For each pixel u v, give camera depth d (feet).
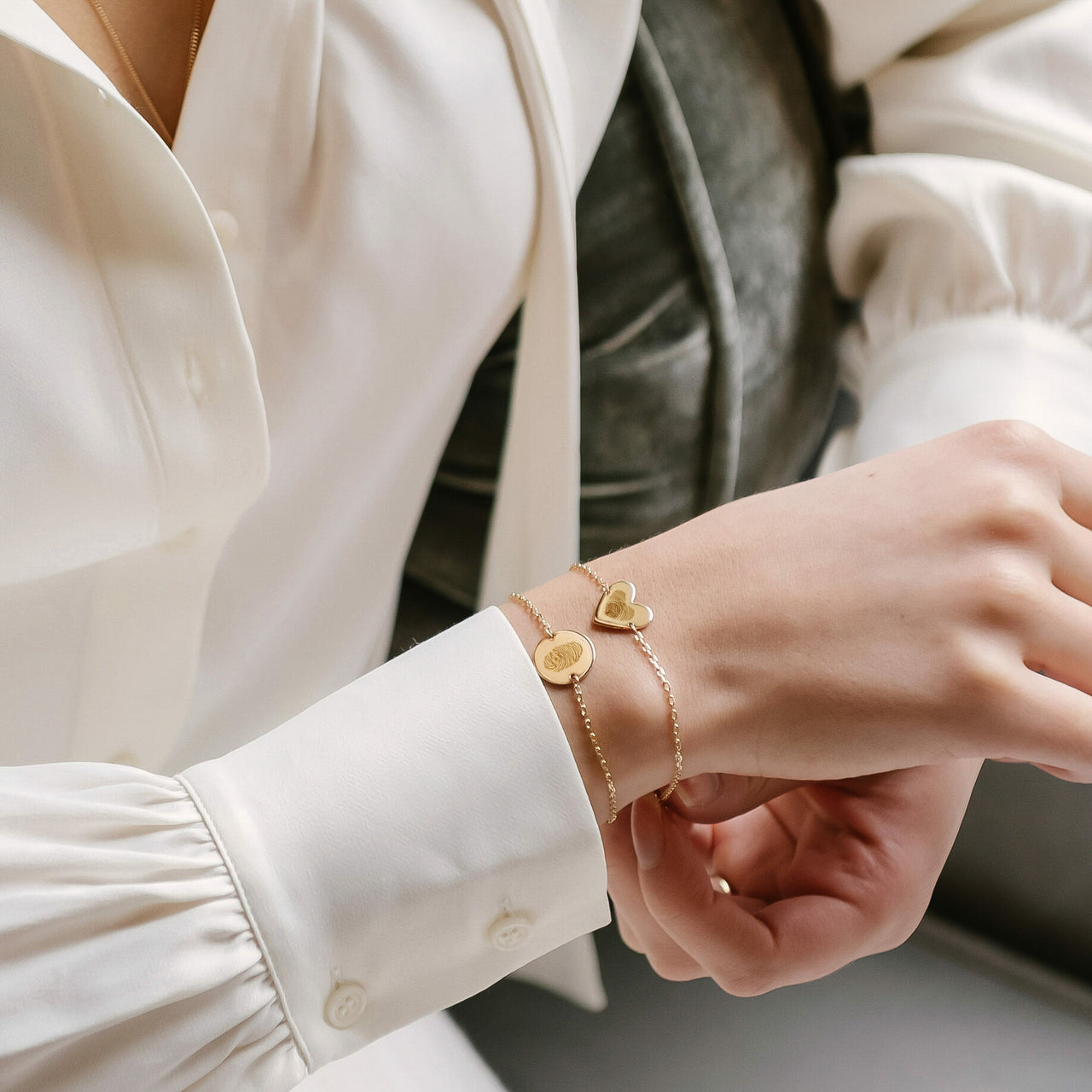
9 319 1.62
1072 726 1.65
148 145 1.61
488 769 1.65
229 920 1.61
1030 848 2.12
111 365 1.67
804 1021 2.14
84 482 1.68
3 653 1.79
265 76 1.71
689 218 2.10
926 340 2.18
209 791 1.64
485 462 2.23
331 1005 1.65
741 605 1.70
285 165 1.76
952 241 2.16
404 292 1.84
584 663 1.69
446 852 1.64
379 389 1.90
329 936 1.63
